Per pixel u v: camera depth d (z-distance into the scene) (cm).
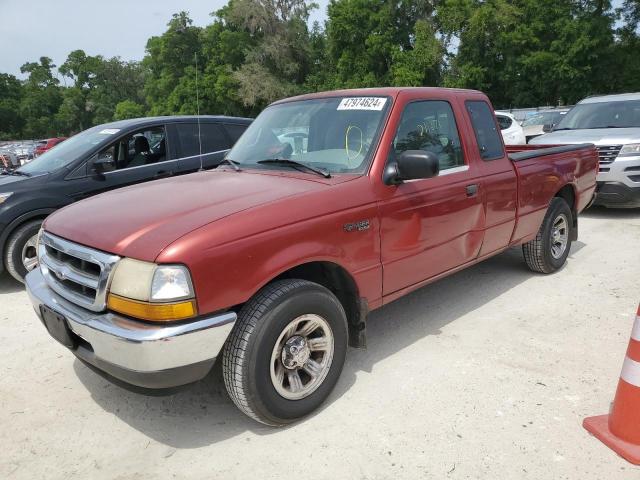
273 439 296
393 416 312
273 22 4825
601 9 3506
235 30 5247
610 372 355
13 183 573
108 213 303
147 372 252
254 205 290
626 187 792
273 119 423
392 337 419
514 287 523
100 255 269
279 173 359
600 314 451
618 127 878
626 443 275
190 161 688
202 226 266
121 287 259
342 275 330
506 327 430
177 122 693
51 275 321
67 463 282
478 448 281
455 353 388
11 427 315
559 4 3441
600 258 613
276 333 282
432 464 270
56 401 342
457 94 431
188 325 254
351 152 355
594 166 606
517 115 2827
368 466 271
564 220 555
